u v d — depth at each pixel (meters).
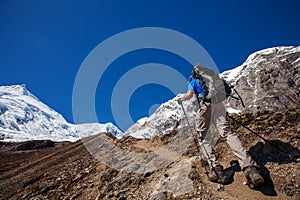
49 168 14.12
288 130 7.06
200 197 5.50
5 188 12.50
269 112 8.86
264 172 5.71
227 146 7.41
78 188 8.23
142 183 7.18
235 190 5.46
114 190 7.29
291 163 5.83
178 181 6.25
